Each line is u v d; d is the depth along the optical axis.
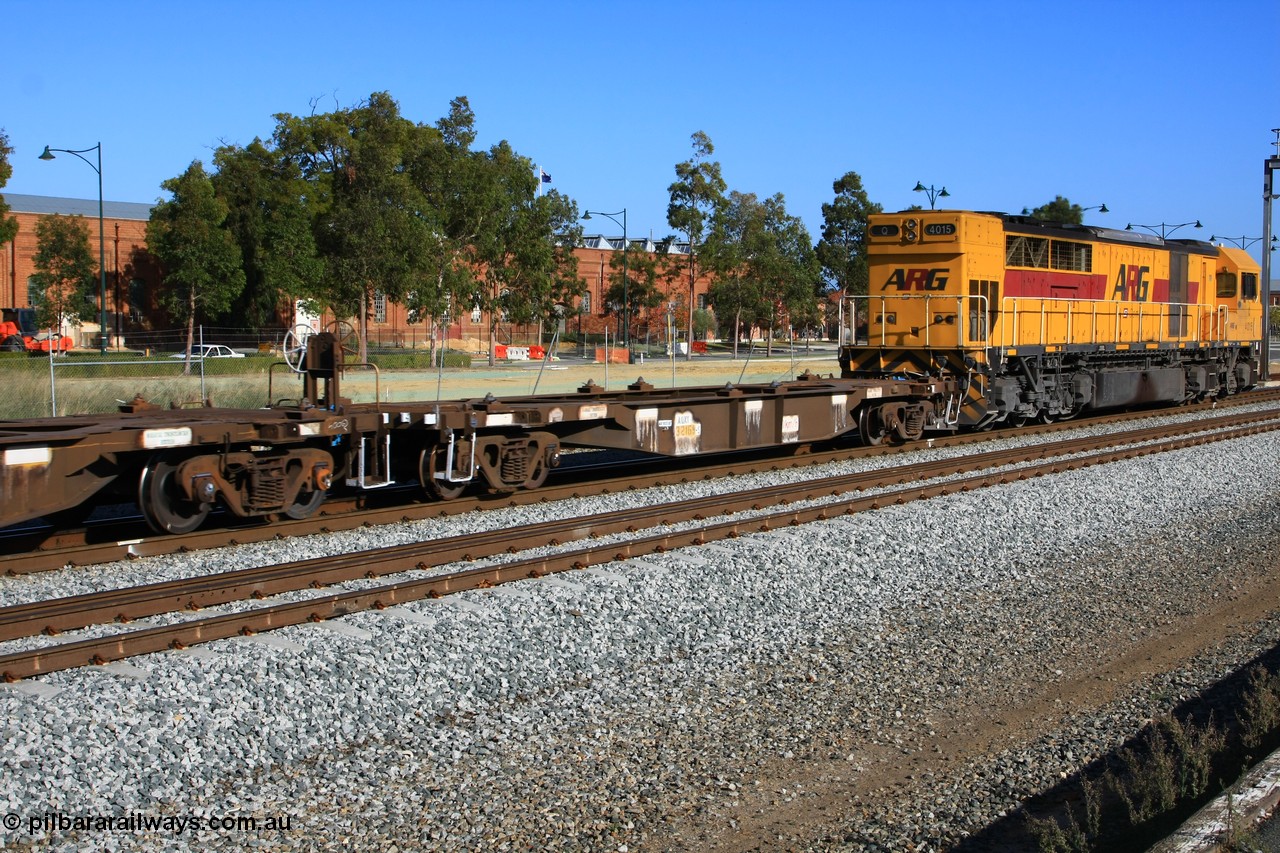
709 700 8.14
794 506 14.88
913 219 22.36
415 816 6.22
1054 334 24.72
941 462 18.28
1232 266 33.44
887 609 10.64
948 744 7.52
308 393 13.43
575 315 73.81
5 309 55.16
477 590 9.95
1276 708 7.52
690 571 10.88
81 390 24.00
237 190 52.91
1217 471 18.94
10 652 8.04
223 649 8.00
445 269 52.81
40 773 6.21
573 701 7.94
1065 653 9.52
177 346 59.72
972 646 9.57
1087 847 5.81
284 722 7.13
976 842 6.07
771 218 75.00
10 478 10.39
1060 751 7.34
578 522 12.57
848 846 6.04
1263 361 41.66
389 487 15.64
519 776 6.78
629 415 16.12
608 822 6.24
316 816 6.20
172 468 11.77
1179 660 9.41
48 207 68.19
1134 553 13.33
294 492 12.65
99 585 10.21
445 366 49.97
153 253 53.53
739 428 17.98
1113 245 26.80
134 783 6.32
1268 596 11.54
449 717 7.64
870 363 23.28
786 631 9.73
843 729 7.70
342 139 50.94
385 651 8.26
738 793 6.66
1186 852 4.95
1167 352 29.67
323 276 51.34
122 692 7.16
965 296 21.86
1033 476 17.91
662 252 72.00
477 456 14.23
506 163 59.16
